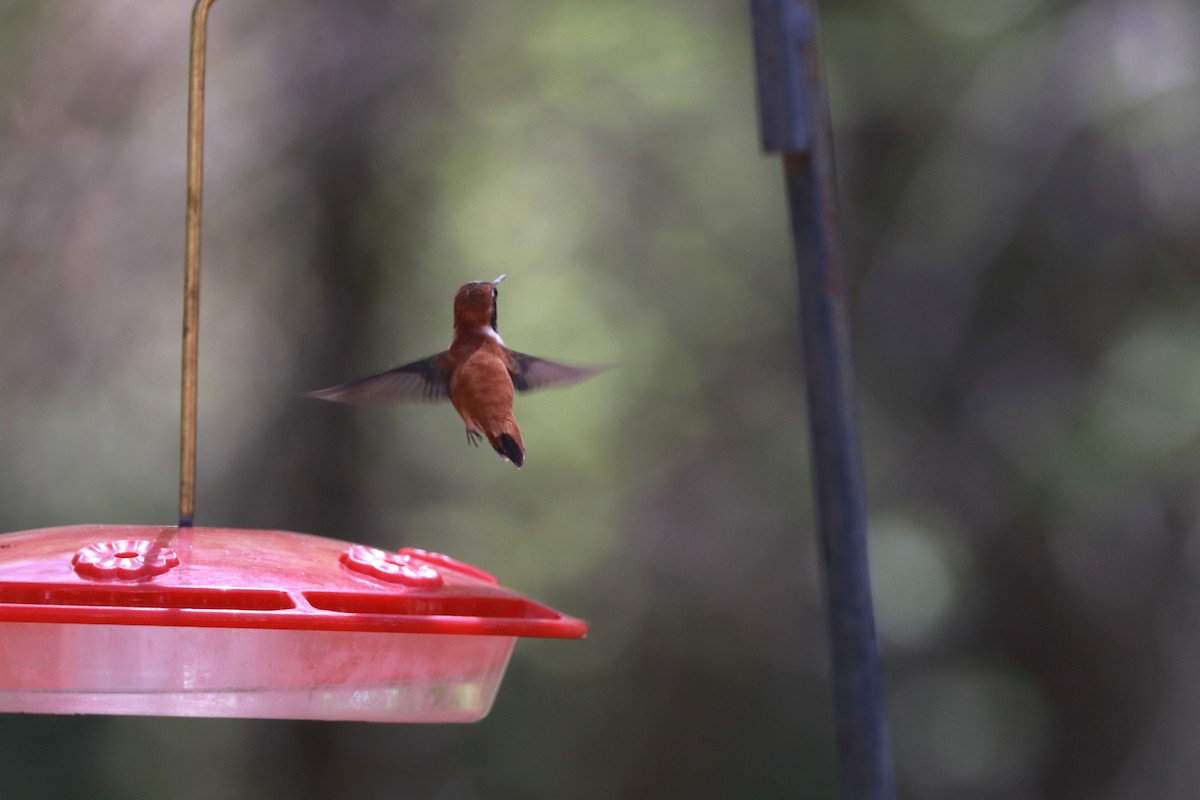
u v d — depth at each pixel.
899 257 14.46
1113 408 13.87
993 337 14.45
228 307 14.45
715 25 16.22
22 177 13.14
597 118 16.27
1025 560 14.73
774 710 18.00
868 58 15.42
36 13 13.10
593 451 17.69
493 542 17.47
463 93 14.70
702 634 18.11
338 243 14.03
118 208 13.55
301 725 14.42
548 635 3.82
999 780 15.41
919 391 14.73
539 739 18.08
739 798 17.75
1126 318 14.05
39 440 14.73
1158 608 14.33
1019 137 13.71
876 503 15.05
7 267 13.34
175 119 13.55
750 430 17.58
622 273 17.23
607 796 18.00
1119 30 13.34
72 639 3.83
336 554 4.24
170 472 15.09
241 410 14.73
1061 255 14.08
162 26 13.45
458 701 4.23
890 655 15.70
